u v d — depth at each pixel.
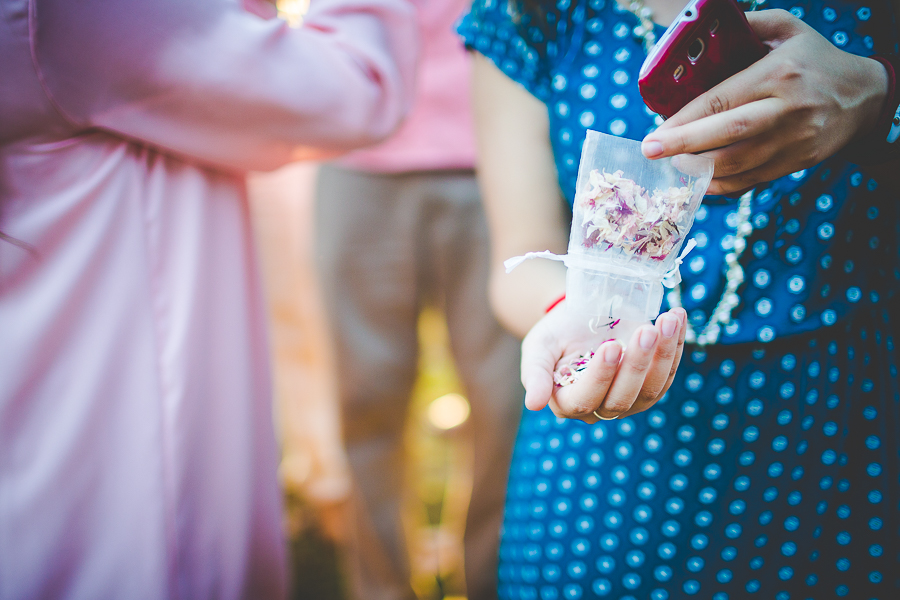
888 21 0.59
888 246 0.63
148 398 0.72
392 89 0.79
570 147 0.66
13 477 0.69
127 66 0.65
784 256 0.62
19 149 0.66
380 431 1.31
